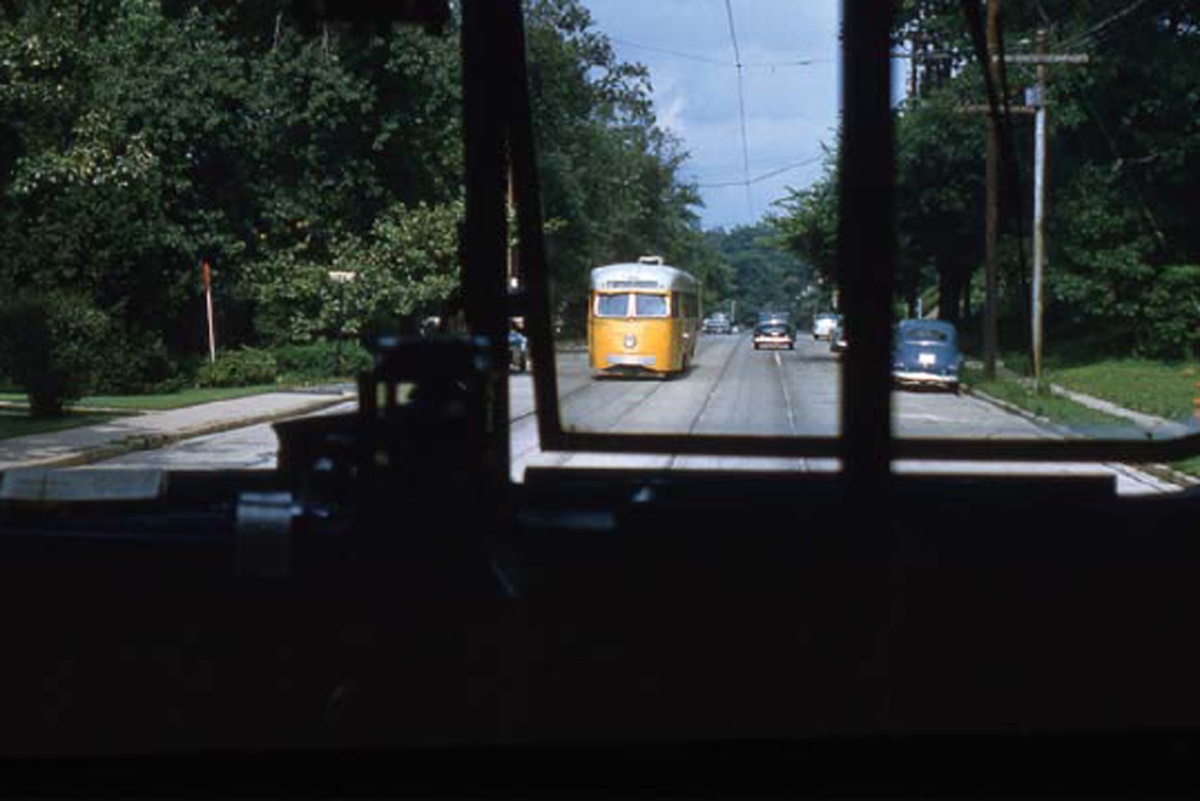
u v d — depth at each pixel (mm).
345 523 3428
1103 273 29141
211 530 3727
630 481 4160
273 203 35781
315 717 3264
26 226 28203
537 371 4473
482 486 3336
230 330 37562
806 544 3213
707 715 3191
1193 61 25344
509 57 4211
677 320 34250
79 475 4176
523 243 4418
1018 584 3195
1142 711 3158
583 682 3211
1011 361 27188
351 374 34906
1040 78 24344
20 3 30281
